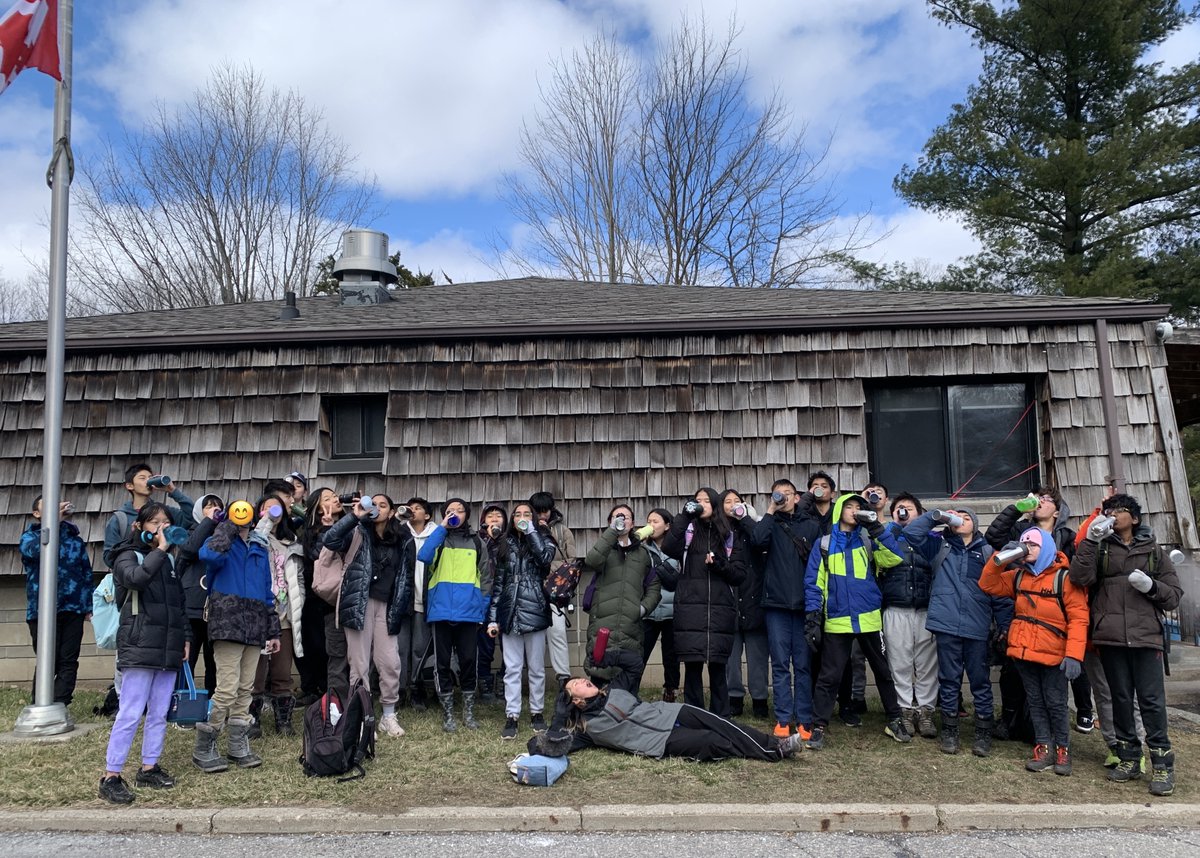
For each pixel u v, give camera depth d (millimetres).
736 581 6617
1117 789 5617
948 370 8367
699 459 8391
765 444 8375
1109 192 20750
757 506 8258
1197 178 20453
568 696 6156
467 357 8758
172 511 7125
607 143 27391
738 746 6035
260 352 8859
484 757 6086
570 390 8617
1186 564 7832
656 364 8617
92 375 8844
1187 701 8203
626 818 5035
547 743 5727
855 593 6445
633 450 8453
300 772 5750
